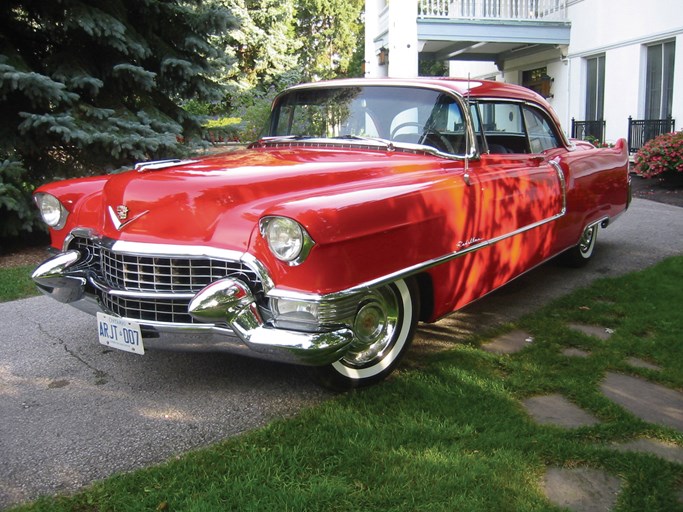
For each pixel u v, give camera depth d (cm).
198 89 843
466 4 1486
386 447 272
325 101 430
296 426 293
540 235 451
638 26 1253
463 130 380
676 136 1062
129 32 761
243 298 281
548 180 454
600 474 255
